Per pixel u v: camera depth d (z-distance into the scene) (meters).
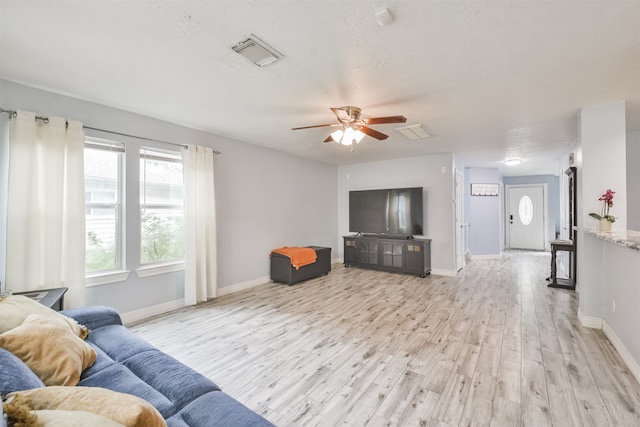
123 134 3.18
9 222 2.43
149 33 1.84
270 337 2.80
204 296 3.76
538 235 8.84
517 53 2.05
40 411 0.79
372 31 1.80
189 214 3.64
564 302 3.82
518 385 2.01
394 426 1.64
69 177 2.74
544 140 4.45
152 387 1.37
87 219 3.02
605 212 2.94
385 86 2.58
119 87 2.63
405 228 5.65
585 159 3.05
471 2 1.54
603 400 1.84
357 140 3.17
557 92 2.70
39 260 2.57
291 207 5.50
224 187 4.25
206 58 2.13
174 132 3.64
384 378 2.11
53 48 2.01
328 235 6.54
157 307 3.44
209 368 2.26
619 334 2.46
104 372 1.45
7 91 2.48
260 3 1.56
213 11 1.63
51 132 2.64
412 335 2.83
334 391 1.96
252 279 4.68
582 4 1.56
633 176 4.04
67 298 2.72
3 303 1.57
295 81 2.49
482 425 1.64
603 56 2.09
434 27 1.76
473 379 2.09
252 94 2.76
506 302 3.83
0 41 1.92
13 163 2.45
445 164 5.48
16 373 1.01
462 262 6.20
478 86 2.58
